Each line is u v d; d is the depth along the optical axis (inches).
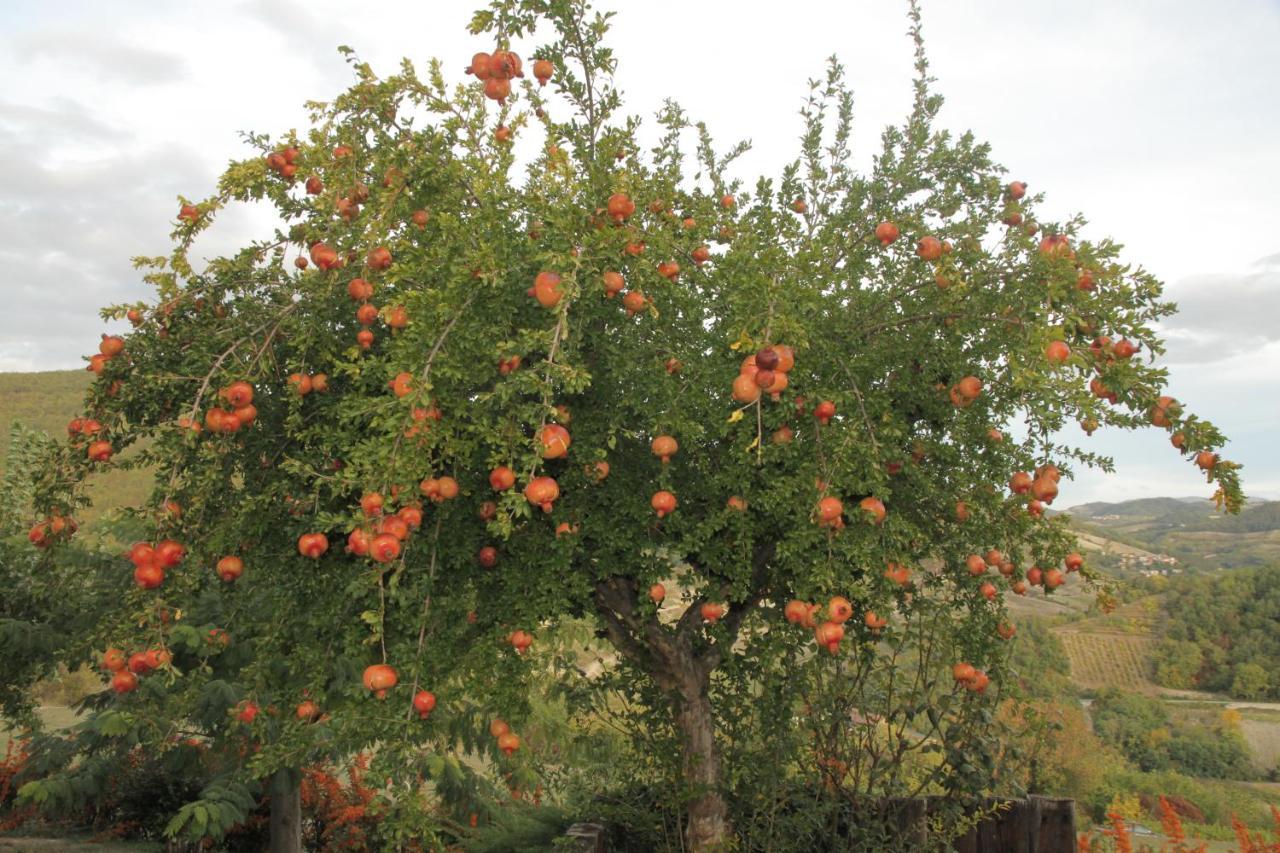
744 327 102.6
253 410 128.3
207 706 238.5
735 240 141.0
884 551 121.7
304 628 152.0
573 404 132.8
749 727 173.6
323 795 325.7
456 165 130.6
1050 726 175.5
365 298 132.5
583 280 110.7
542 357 125.0
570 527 128.8
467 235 117.7
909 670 182.4
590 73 137.7
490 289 110.7
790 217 146.0
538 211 125.6
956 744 170.7
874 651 161.8
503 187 131.5
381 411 106.3
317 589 148.0
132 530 263.0
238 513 136.2
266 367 131.7
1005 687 162.2
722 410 131.1
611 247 109.0
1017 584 151.9
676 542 135.9
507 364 111.1
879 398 130.3
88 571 264.5
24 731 318.7
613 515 137.4
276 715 147.4
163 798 316.2
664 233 128.6
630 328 126.0
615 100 140.6
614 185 116.4
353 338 148.9
